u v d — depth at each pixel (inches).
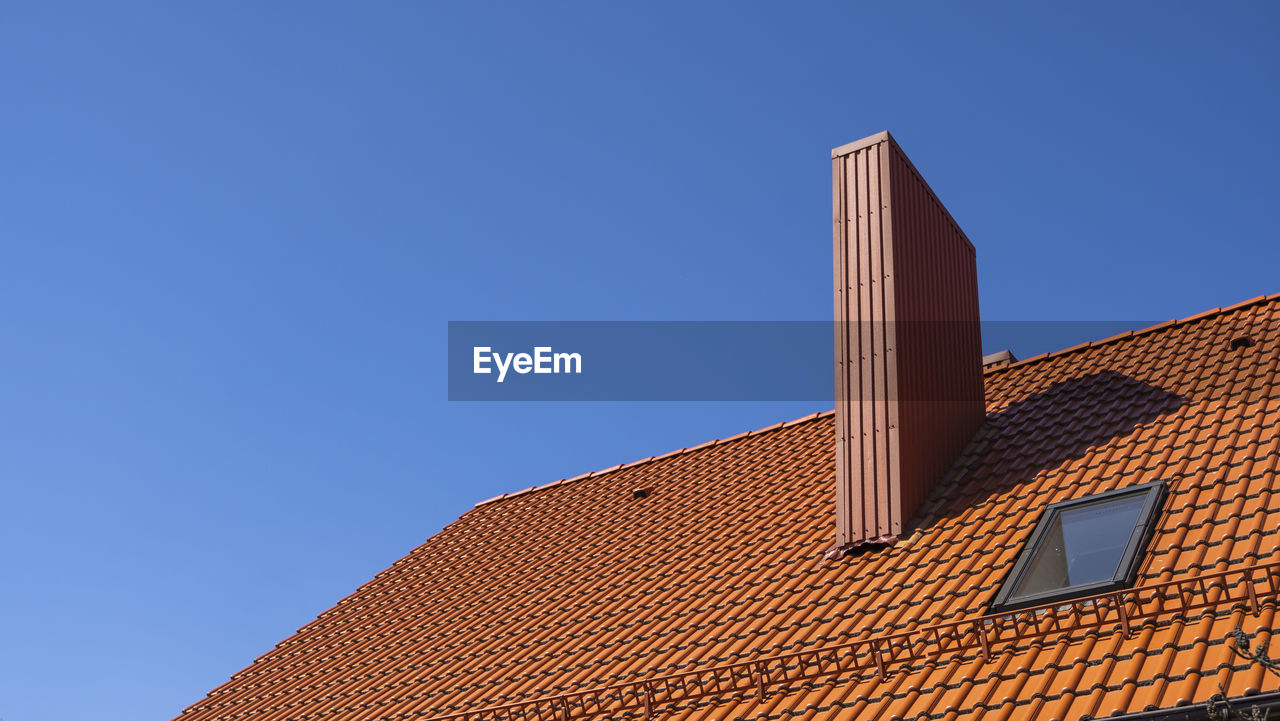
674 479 556.1
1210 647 249.4
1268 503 300.4
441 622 489.4
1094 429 396.2
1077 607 281.4
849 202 420.8
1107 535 313.9
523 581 496.7
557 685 370.0
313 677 489.7
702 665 341.4
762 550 415.5
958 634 296.7
